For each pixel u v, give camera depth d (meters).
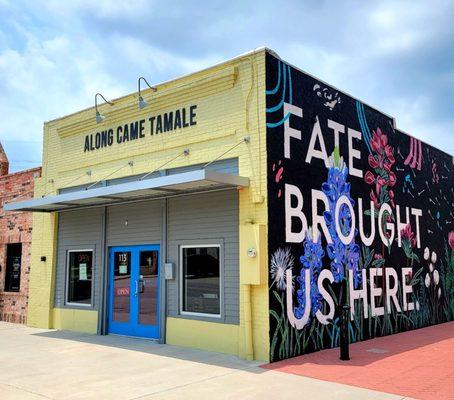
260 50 9.98
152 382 7.61
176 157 11.21
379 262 12.87
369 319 12.18
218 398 6.75
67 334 12.47
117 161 12.55
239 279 9.71
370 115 13.28
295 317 9.76
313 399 6.68
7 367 8.73
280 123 10.09
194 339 10.36
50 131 14.55
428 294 15.22
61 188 13.99
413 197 15.03
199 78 10.90
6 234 15.89
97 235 12.81
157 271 11.43
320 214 10.84
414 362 9.08
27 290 14.84
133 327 11.84
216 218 10.30
